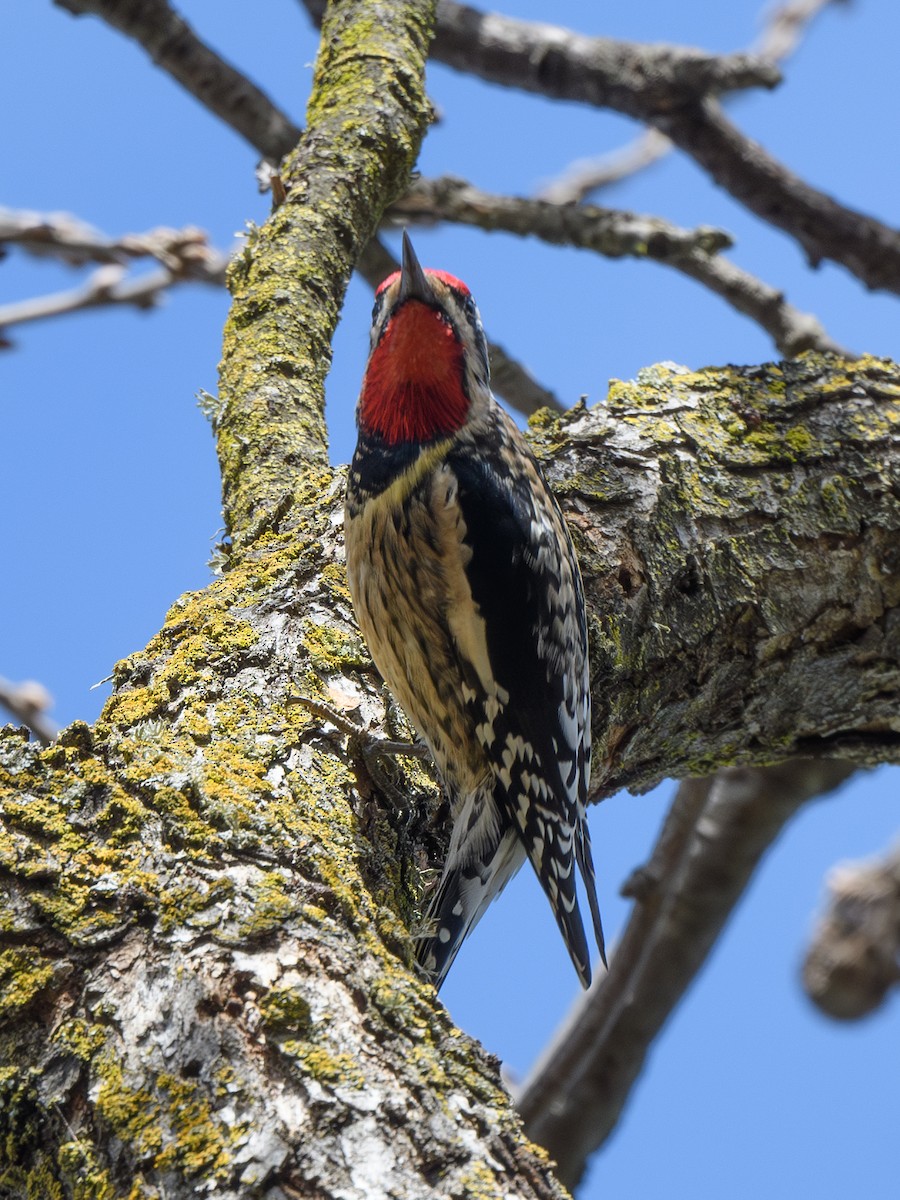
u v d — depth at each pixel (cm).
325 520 820
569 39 1291
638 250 1284
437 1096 455
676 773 914
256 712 641
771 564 835
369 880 585
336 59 1155
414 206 1252
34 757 550
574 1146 1155
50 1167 461
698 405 895
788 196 1277
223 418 946
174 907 500
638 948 1164
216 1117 443
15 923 498
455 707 767
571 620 764
